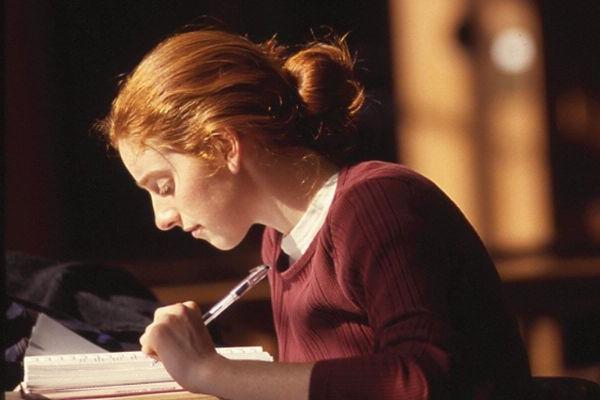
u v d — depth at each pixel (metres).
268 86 4.44
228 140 4.37
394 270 4.03
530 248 15.52
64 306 5.79
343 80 4.62
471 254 4.40
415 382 3.80
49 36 15.74
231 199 4.45
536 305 13.58
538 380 4.69
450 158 15.82
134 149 4.45
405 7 15.87
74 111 16.38
